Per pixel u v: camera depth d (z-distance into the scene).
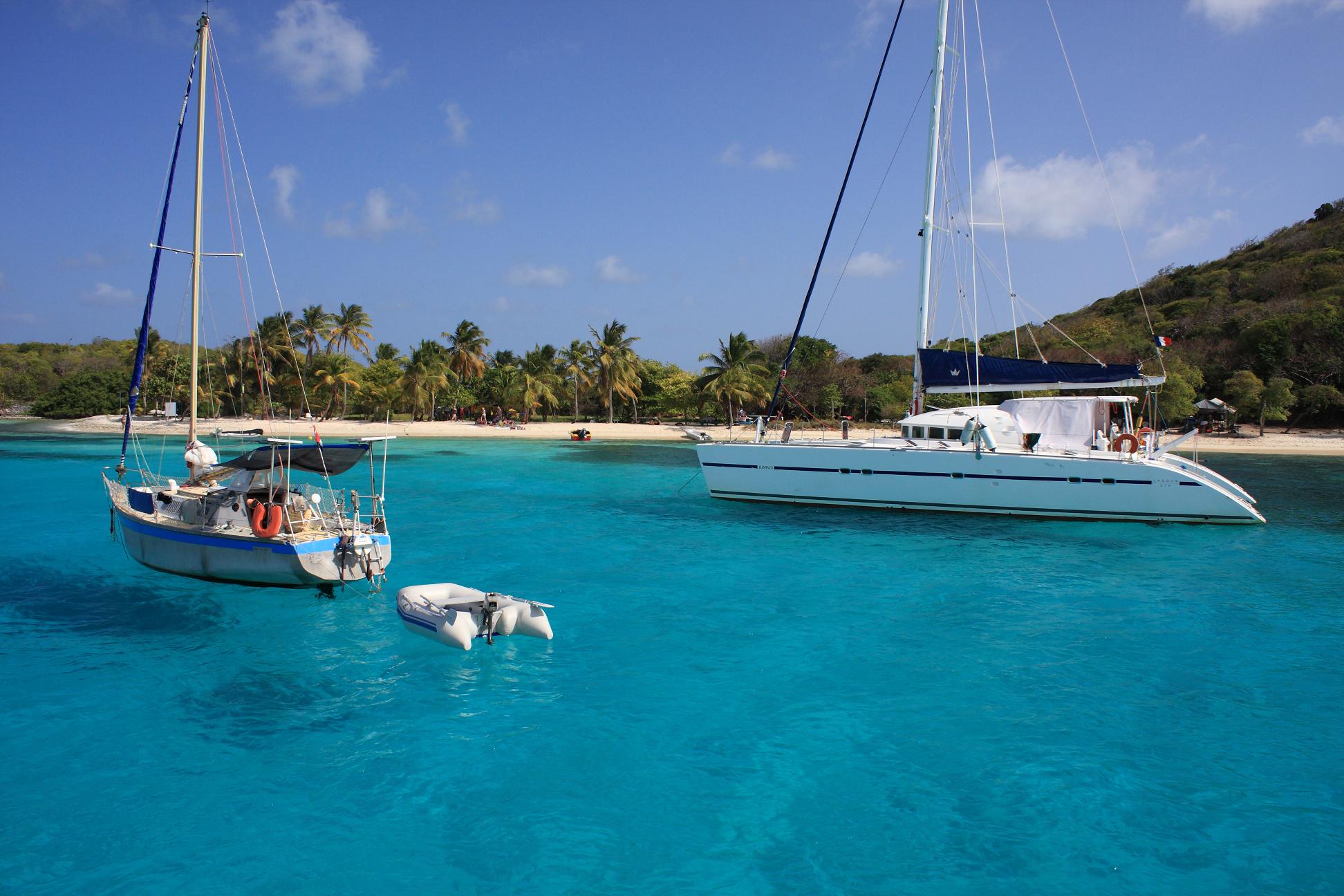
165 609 12.38
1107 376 19.33
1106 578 14.65
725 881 5.89
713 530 19.12
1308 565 15.63
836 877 5.94
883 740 8.11
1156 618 12.22
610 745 8.01
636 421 68.81
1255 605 12.91
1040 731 8.31
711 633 11.50
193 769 7.48
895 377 60.94
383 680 9.66
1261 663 10.30
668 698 9.17
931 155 20.75
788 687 9.49
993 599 13.26
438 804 6.92
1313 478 31.30
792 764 7.63
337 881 5.87
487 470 34.69
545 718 8.61
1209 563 15.82
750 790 7.17
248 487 13.13
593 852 6.24
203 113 15.55
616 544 17.66
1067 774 7.43
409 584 14.02
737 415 60.34
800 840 6.41
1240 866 6.06
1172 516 18.97
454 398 65.56
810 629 11.66
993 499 19.67
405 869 6.01
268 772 7.45
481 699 9.12
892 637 11.30
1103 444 20.73
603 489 27.77
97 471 32.84
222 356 63.03
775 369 65.31
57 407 73.25
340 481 30.28
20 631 11.38
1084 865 6.08
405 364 65.06
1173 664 10.27
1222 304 61.06
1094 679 9.76
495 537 18.52
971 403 25.91
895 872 5.99
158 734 8.19
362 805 6.88
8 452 41.53
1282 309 53.47
